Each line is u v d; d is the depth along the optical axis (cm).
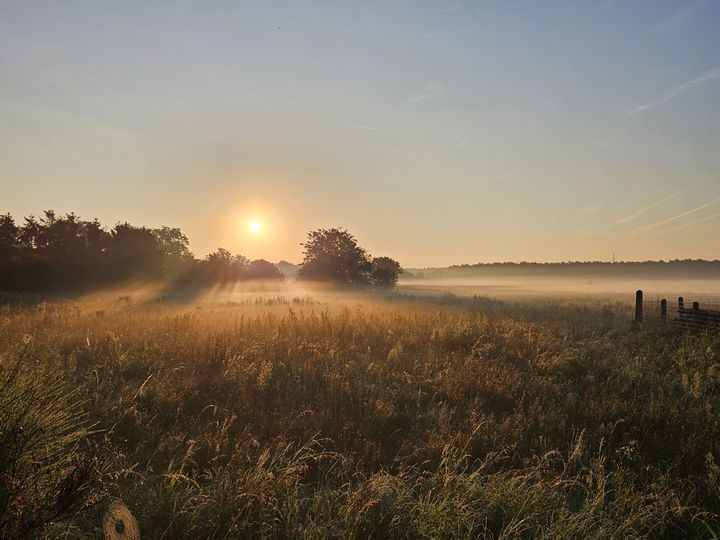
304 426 717
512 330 1522
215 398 837
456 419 779
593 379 1040
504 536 454
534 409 836
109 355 1080
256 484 516
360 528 461
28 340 433
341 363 1063
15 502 366
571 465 632
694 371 1126
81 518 465
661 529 501
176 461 606
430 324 1642
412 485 580
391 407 805
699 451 689
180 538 465
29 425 392
